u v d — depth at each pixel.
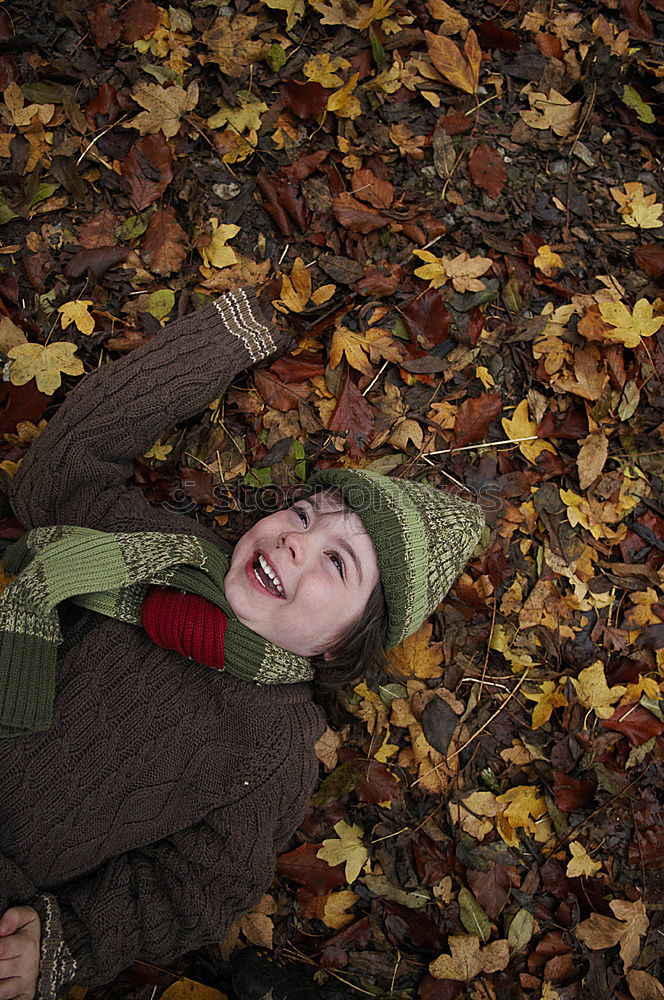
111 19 2.15
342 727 2.07
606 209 2.33
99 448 1.79
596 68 2.36
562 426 2.18
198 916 1.66
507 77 2.36
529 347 2.21
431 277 2.14
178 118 2.12
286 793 1.76
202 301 2.10
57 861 1.66
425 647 2.07
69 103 2.08
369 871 2.00
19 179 2.06
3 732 1.57
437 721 2.04
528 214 2.28
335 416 2.08
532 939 1.98
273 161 2.19
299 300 2.10
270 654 1.73
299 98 2.19
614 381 2.17
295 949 1.95
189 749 1.71
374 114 2.27
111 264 2.05
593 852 2.03
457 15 2.33
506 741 2.08
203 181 2.14
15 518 1.97
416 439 2.13
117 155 2.12
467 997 1.92
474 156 2.27
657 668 2.12
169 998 1.86
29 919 1.54
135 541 1.71
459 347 2.17
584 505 2.14
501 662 2.11
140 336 2.06
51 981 1.54
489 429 2.17
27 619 1.59
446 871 1.99
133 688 1.70
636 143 2.40
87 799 1.65
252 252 2.15
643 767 2.08
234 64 2.20
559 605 2.12
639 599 2.15
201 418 2.08
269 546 1.70
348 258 2.17
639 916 1.95
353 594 1.69
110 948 1.62
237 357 1.89
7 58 2.09
